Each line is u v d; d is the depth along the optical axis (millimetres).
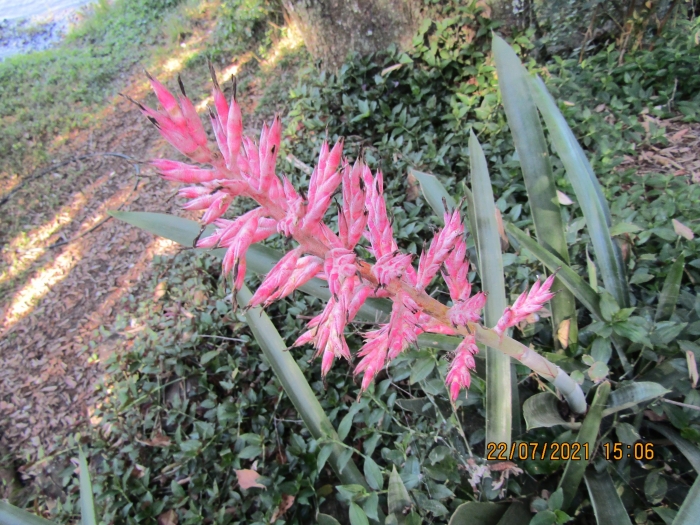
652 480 2299
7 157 7965
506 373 2285
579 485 2514
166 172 1052
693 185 3609
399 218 4008
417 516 2293
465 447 2768
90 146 7797
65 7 12781
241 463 3410
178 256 5168
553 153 4148
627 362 2674
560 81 4609
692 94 4660
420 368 2547
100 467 3945
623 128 4496
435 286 3562
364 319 2643
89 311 5371
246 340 3926
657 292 2988
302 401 2883
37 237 6602
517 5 5047
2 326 5586
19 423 4570
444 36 5105
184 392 3920
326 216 4188
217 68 8227
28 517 2158
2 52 11477
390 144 4609
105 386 4434
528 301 1640
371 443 2809
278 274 1229
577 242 3299
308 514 3141
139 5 11188
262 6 7730
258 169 1154
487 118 4539
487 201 2441
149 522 3316
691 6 5586
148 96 8367
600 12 4926
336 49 5871
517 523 2287
